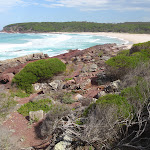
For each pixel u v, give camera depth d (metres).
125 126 4.84
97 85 11.45
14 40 61.06
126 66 11.14
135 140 4.45
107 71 11.96
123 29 125.81
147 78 7.64
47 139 5.80
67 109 6.72
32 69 12.88
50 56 32.47
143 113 5.02
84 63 20.83
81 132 4.85
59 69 13.95
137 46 16.19
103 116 4.78
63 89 11.51
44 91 11.36
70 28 148.00
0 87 12.79
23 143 5.76
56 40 62.03
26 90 12.03
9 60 25.98
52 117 6.09
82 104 8.36
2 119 7.30
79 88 11.20
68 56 28.52
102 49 33.12
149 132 4.59
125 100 5.83
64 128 5.04
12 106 8.41
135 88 6.56
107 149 4.28
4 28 172.00
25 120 7.60
